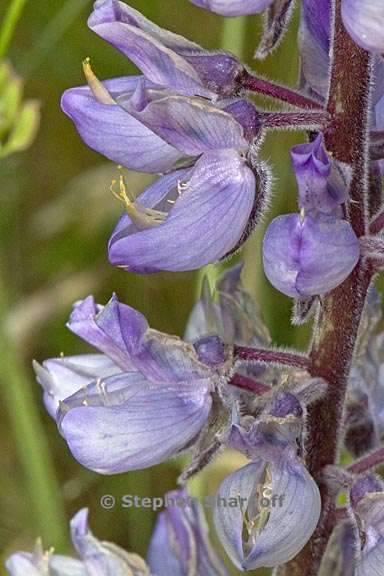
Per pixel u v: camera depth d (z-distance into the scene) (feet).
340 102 0.58
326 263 0.56
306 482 0.58
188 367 0.60
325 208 0.57
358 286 0.60
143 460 0.59
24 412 0.78
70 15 0.84
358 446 0.65
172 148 0.59
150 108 0.57
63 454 0.85
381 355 0.65
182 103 0.57
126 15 0.59
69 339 0.85
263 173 0.59
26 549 0.83
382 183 0.62
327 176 0.57
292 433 0.59
